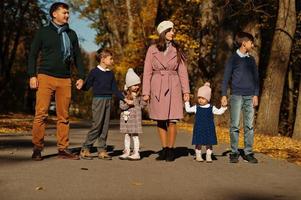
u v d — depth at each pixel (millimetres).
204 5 27250
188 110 8633
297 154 10461
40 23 45719
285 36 17375
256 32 22203
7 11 45562
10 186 5934
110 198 5383
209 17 27391
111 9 41188
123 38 41438
